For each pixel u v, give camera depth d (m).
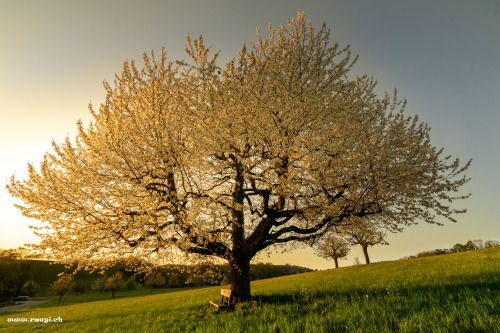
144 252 10.18
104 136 10.15
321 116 9.91
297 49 11.91
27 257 9.14
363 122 10.98
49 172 9.68
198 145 9.45
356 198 10.69
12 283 71.56
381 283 12.95
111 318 14.71
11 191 9.78
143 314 13.88
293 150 8.99
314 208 10.06
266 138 9.78
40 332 14.23
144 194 9.83
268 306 8.90
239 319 7.57
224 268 12.28
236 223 10.65
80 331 11.87
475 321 4.63
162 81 11.39
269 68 11.45
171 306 15.77
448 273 13.27
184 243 9.41
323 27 12.07
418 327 4.80
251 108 9.48
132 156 9.78
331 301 8.48
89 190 9.73
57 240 9.31
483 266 13.86
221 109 9.59
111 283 57.75
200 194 9.91
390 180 10.59
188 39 9.75
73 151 10.24
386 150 10.36
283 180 9.06
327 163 9.20
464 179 10.90
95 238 9.59
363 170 10.38
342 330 5.42
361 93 11.76
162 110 10.72
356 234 12.23
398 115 12.05
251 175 9.73
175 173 10.39
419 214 10.99
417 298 7.39
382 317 5.77
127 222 9.72
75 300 52.56
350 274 21.64
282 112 9.48
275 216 10.57
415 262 24.30
